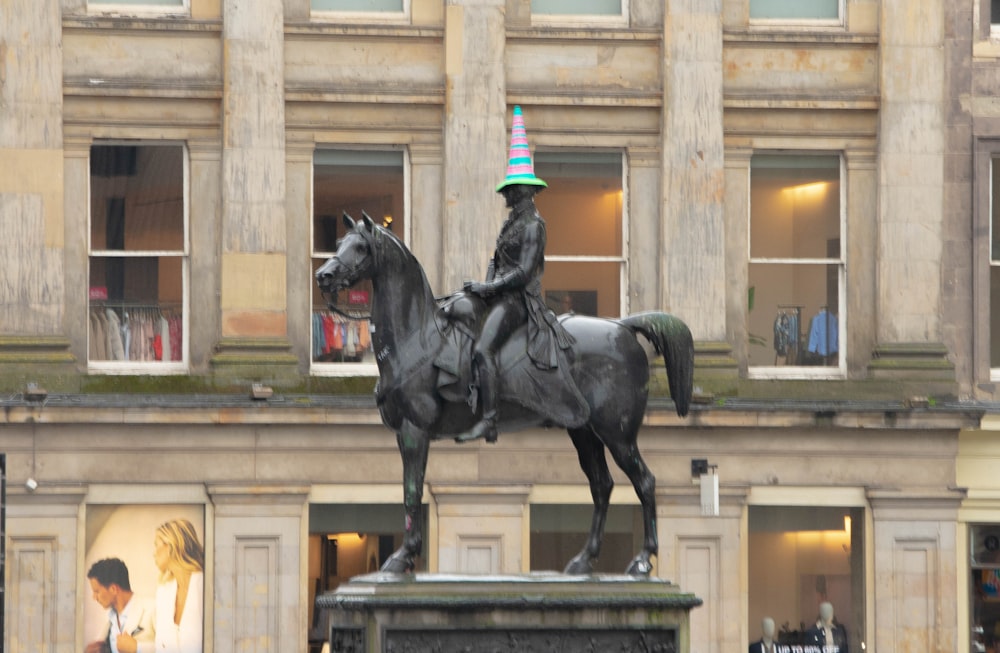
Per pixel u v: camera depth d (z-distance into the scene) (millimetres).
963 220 51438
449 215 49531
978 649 51062
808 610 50531
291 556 48344
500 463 49062
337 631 28219
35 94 48156
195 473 48125
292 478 48469
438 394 28469
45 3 48250
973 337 51406
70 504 47500
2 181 47969
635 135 50625
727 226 50875
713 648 49625
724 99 50719
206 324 49156
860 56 51438
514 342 28609
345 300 49812
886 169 51062
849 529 50750
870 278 51312
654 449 49500
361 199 49938
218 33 49312
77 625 47594
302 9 49625
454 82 49625
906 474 50406
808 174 51500
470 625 27625
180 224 49281
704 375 49938
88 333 48844
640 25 50750
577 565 29484
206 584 48188
